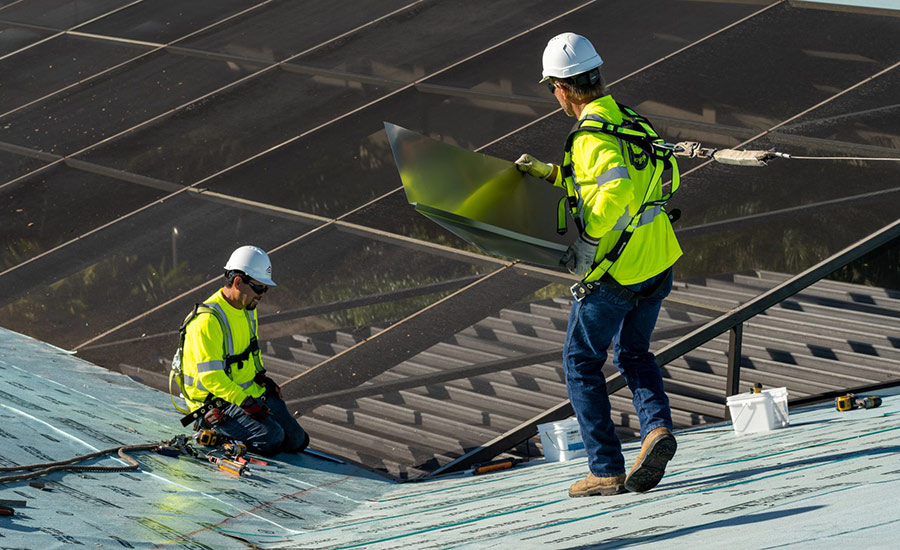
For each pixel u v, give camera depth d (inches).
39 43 650.8
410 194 187.2
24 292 393.4
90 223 439.2
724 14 605.3
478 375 334.6
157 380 334.3
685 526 117.3
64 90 576.4
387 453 295.9
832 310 498.0
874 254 541.0
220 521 205.6
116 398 307.7
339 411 313.9
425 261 396.8
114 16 689.6
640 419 178.7
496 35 591.5
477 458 297.0
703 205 427.2
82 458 230.8
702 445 248.1
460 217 190.1
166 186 466.9
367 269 393.4
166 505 209.5
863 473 130.3
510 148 459.5
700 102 500.7
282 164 476.4
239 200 450.6
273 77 565.9
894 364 437.7
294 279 389.1
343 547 172.4
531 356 342.3
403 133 190.2
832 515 98.3
